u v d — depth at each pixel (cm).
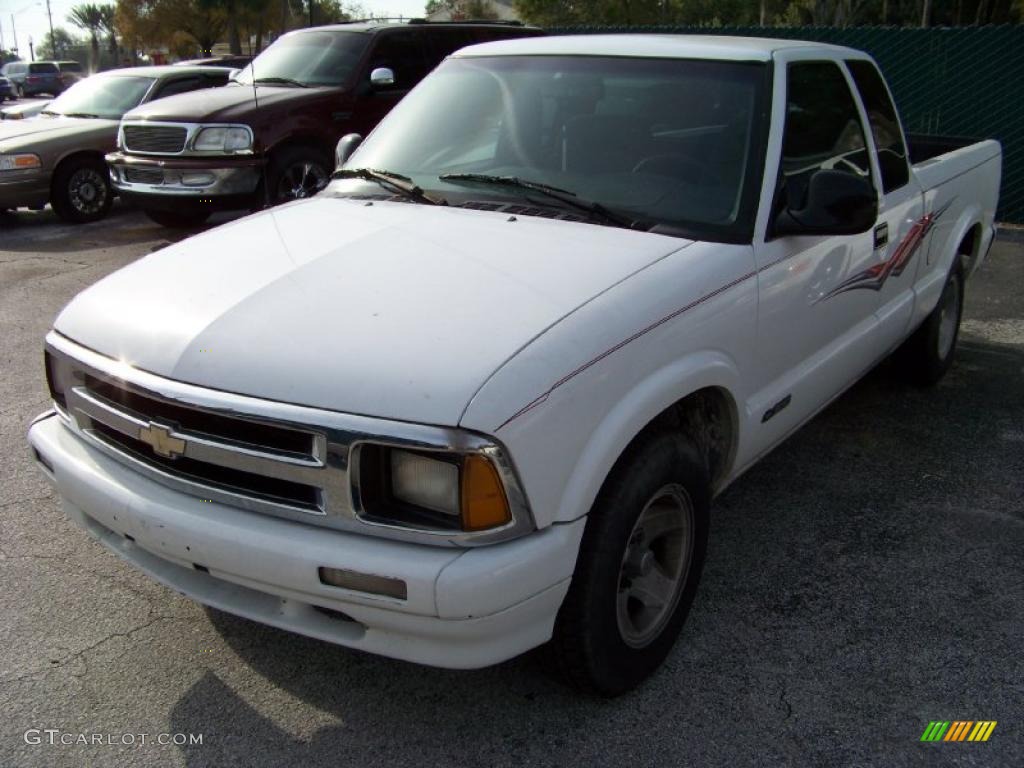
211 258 307
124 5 4406
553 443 240
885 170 429
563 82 375
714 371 296
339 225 330
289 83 973
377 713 285
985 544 381
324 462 234
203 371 249
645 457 270
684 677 301
